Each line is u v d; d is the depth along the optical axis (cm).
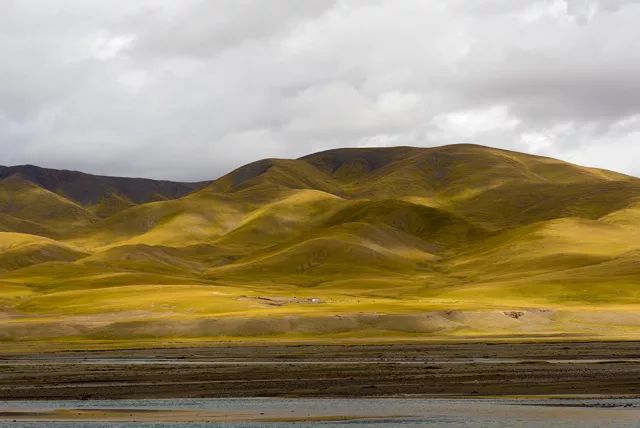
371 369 8119
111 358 10462
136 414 5425
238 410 5528
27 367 9188
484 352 10350
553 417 5041
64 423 5106
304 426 4856
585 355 9662
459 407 5494
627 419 4950
